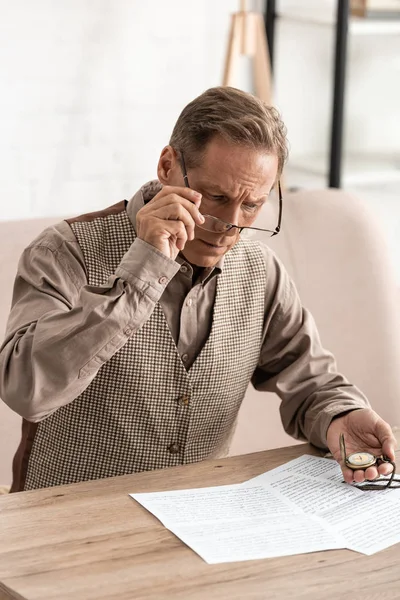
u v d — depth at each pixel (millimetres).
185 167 1611
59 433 1795
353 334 2576
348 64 3811
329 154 3607
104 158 3463
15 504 1441
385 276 2639
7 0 3172
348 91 3838
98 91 3395
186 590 1212
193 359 1824
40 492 1488
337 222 2625
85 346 1509
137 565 1270
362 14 3650
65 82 3332
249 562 1293
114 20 3355
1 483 2164
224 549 1322
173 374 1792
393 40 3855
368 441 1704
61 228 1800
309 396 1901
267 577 1257
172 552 1309
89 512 1423
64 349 1513
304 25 3768
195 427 1840
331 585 1246
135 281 1503
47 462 1817
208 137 1575
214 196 1598
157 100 3502
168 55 3479
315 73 3877
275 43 3730
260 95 3459
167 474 1585
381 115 3896
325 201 2643
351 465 1596
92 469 1793
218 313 1833
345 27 3439
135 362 1758
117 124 3455
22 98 3281
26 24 3221
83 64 3344
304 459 1700
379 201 4137
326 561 1311
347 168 3748
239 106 1595
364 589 1240
